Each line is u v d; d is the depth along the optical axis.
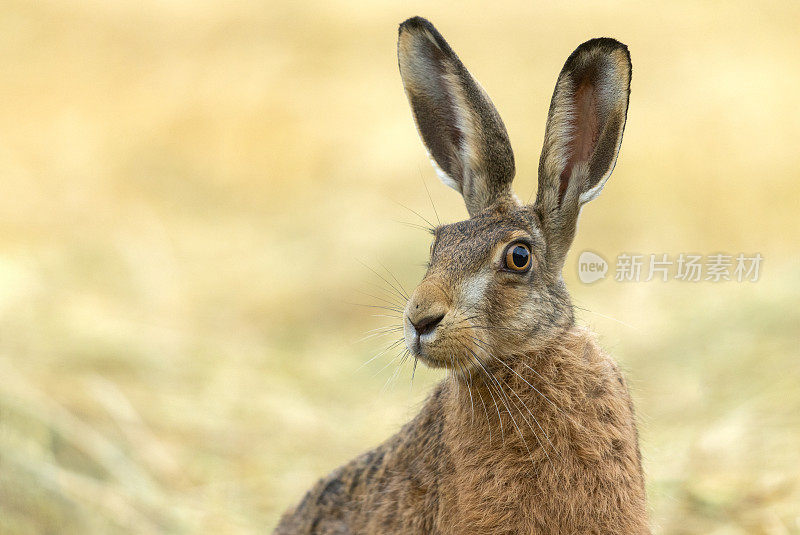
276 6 65.94
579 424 13.09
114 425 23.47
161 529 20.61
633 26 59.00
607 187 39.28
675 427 23.33
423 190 40.59
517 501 13.09
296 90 53.81
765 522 19.23
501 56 56.56
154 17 64.00
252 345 30.59
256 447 24.44
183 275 34.59
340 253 35.16
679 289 31.59
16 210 38.91
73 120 49.25
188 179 44.84
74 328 27.56
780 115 44.44
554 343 13.48
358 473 15.28
